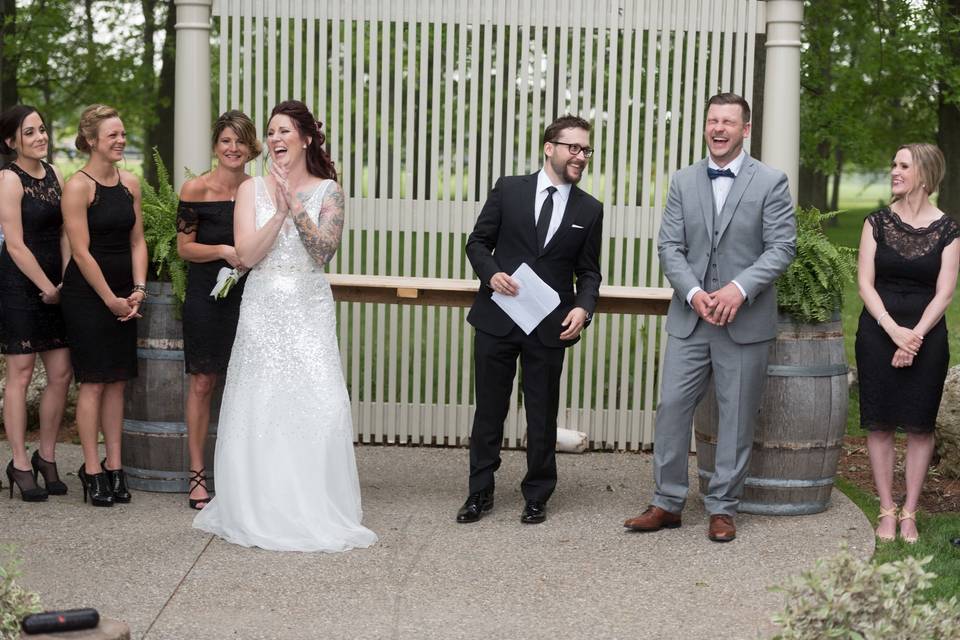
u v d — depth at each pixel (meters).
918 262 4.48
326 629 3.54
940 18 11.98
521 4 6.01
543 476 4.80
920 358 4.51
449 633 3.53
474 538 4.55
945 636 2.90
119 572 4.04
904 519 4.61
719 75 6.21
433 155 6.13
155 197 5.19
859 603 2.88
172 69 12.12
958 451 5.52
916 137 15.84
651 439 6.22
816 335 4.88
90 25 12.70
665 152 6.23
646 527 4.66
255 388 4.46
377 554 4.32
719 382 4.59
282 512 4.38
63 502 4.95
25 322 4.83
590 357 6.21
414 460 5.90
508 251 4.73
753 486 4.96
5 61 11.66
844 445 6.34
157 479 5.13
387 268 7.04
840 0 11.94
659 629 3.59
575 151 4.62
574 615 3.71
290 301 4.50
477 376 4.79
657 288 5.41
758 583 4.05
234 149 4.78
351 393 6.24
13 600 2.97
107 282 4.75
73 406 6.49
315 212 4.51
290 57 6.90
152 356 5.01
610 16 6.02
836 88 12.56
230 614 3.65
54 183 4.85
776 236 4.46
